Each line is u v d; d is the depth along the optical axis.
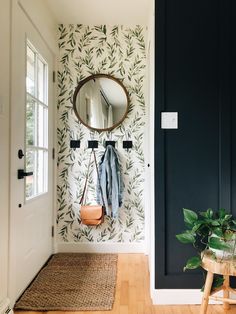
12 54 1.71
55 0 2.36
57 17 2.66
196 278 1.81
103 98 2.78
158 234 1.82
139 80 2.79
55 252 2.74
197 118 1.85
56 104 2.77
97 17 2.67
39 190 2.35
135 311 1.72
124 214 2.78
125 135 2.79
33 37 2.11
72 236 2.79
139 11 2.56
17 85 1.79
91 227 2.79
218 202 1.83
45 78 2.48
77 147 2.80
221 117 1.84
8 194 1.66
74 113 2.79
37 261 2.25
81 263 2.48
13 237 1.72
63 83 2.80
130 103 2.79
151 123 2.05
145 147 2.76
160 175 1.83
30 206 2.06
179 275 1.82
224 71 1.85
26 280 1.99
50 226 2.62
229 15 1.86
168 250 1.83
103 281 2.11
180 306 1.78
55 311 1.72
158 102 1.84
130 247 2.78
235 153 1.84
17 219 1.79
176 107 1.85
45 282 2.09
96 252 2.77
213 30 1.86
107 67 2.80
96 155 2.79
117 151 2.78
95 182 2.79
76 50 2.81
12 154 1.70
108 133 2.78
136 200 2.79
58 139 2.79
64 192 2.79
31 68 2.13
